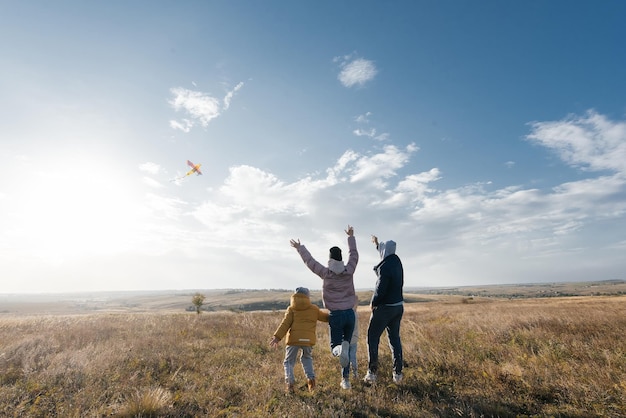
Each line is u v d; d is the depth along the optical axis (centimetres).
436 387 536
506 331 991
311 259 564
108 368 659
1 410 461
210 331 1262
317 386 559
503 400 460
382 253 593
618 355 623
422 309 3762
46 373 614
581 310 1702
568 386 488
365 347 914
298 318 542
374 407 450
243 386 565
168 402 484
